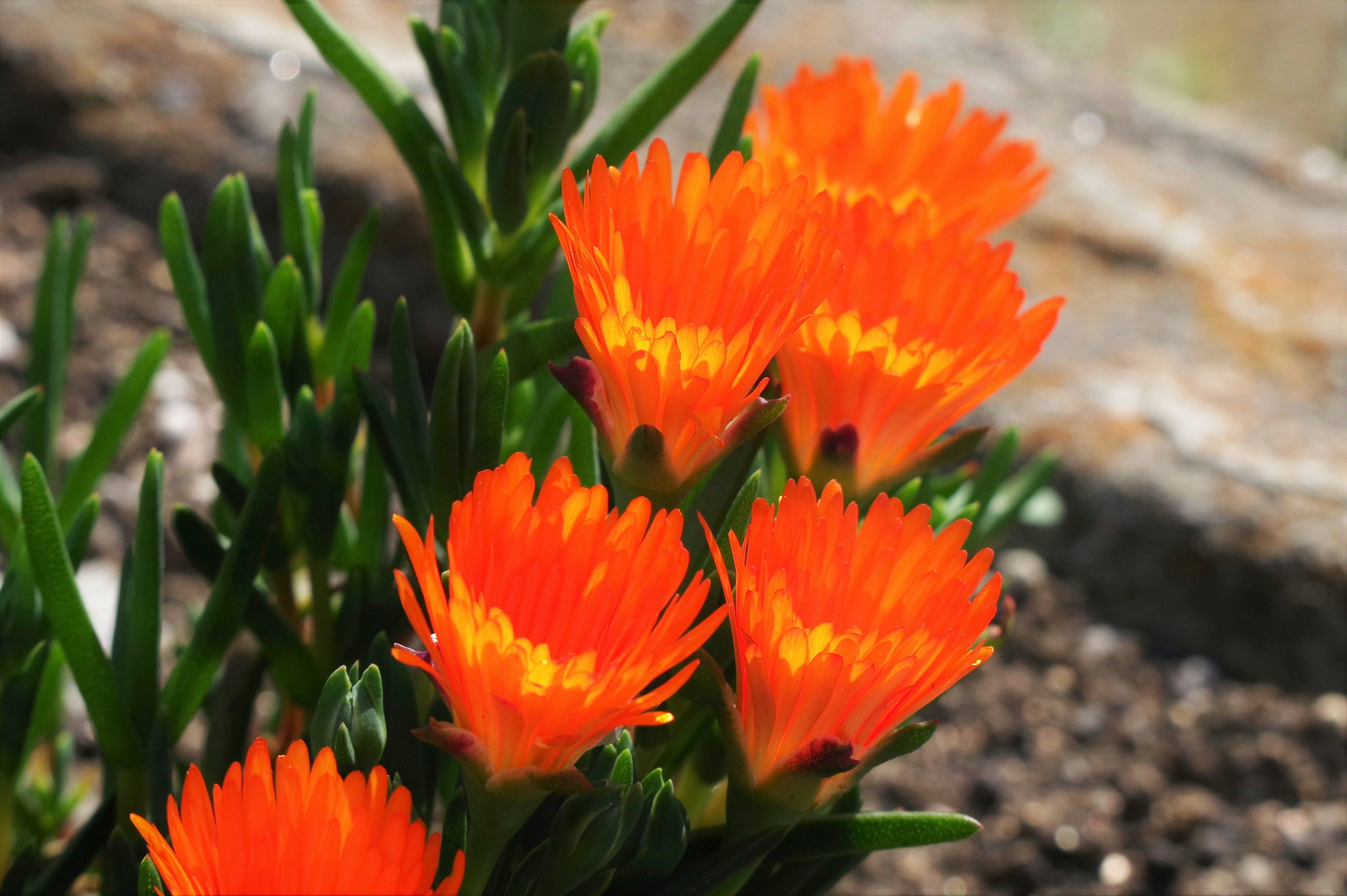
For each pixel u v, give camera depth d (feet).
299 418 2.07
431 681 2.01
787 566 1.74
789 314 1.73
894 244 1.85
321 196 4.35
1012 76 5.77
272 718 2.43
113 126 4.50
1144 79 9.25
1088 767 3.55
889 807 3.46
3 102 4.50
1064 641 3.85
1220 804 3.48
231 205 2.09
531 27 2.06
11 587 2.06
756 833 1.83
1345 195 5.33
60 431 3.82
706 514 1.90
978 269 1.83
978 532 2.30
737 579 1.73
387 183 4.36
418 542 1.68
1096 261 4.70
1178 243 4.83
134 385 2.32
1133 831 3.40
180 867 1.69
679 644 1.67
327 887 1.68
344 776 1.83
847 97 2.02
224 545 2.16
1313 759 3.53
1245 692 3.72
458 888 1.70
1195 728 3.63
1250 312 4.55
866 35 5.79
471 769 1.72
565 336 2.04
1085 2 10.19
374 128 4.58
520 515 1.69
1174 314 4.51
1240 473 3.90
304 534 2.10
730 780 1.81
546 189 2.09
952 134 2.15
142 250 4.37
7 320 4.01
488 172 2.04
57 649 2.26
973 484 2.43
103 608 3.36
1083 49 9.50
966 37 6.03
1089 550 3.95
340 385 2.08
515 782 1.72
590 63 2.10
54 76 4.51
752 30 5.62
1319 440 4.06
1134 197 5.03
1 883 2.10
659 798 1.84
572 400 2.00
